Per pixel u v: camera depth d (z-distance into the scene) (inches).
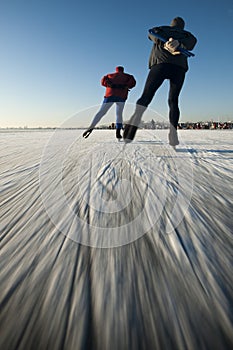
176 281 24.4
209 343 17.6
